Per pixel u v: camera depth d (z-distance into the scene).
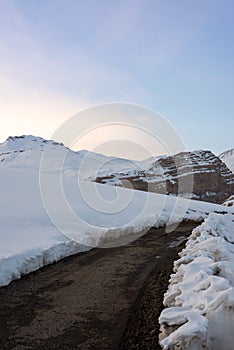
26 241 9.77
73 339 4.29
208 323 3.52
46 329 4.58
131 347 4.04
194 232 11.02
